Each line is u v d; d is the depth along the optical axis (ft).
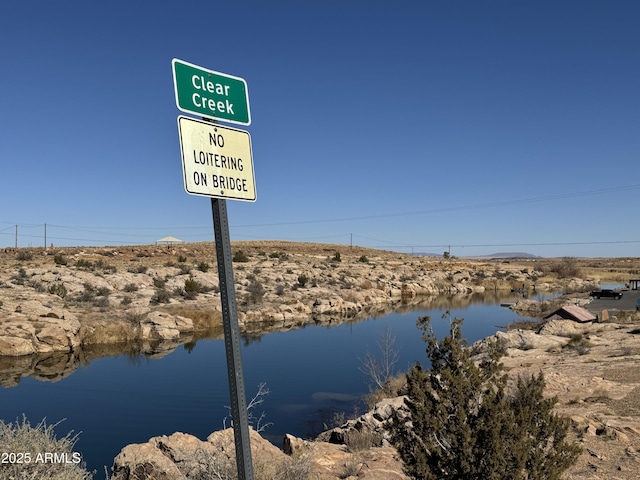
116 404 66.08
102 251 307.58
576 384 50.65
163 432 54.75
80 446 49.80
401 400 47.73
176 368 89.71
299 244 492.54
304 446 35.65
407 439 20.67
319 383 79.71
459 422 18.79
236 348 11.84
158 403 66.85
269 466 25.79
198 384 77.71
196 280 199.21
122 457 27.37
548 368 61.46
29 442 21.68
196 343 116.98
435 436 19.92
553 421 20.02
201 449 26.18
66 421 58.39
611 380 52.90
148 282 188.96
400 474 27.68
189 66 11.57
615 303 172.55
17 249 307.78
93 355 101.86
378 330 137.49
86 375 83.97
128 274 193.88
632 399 45.29
